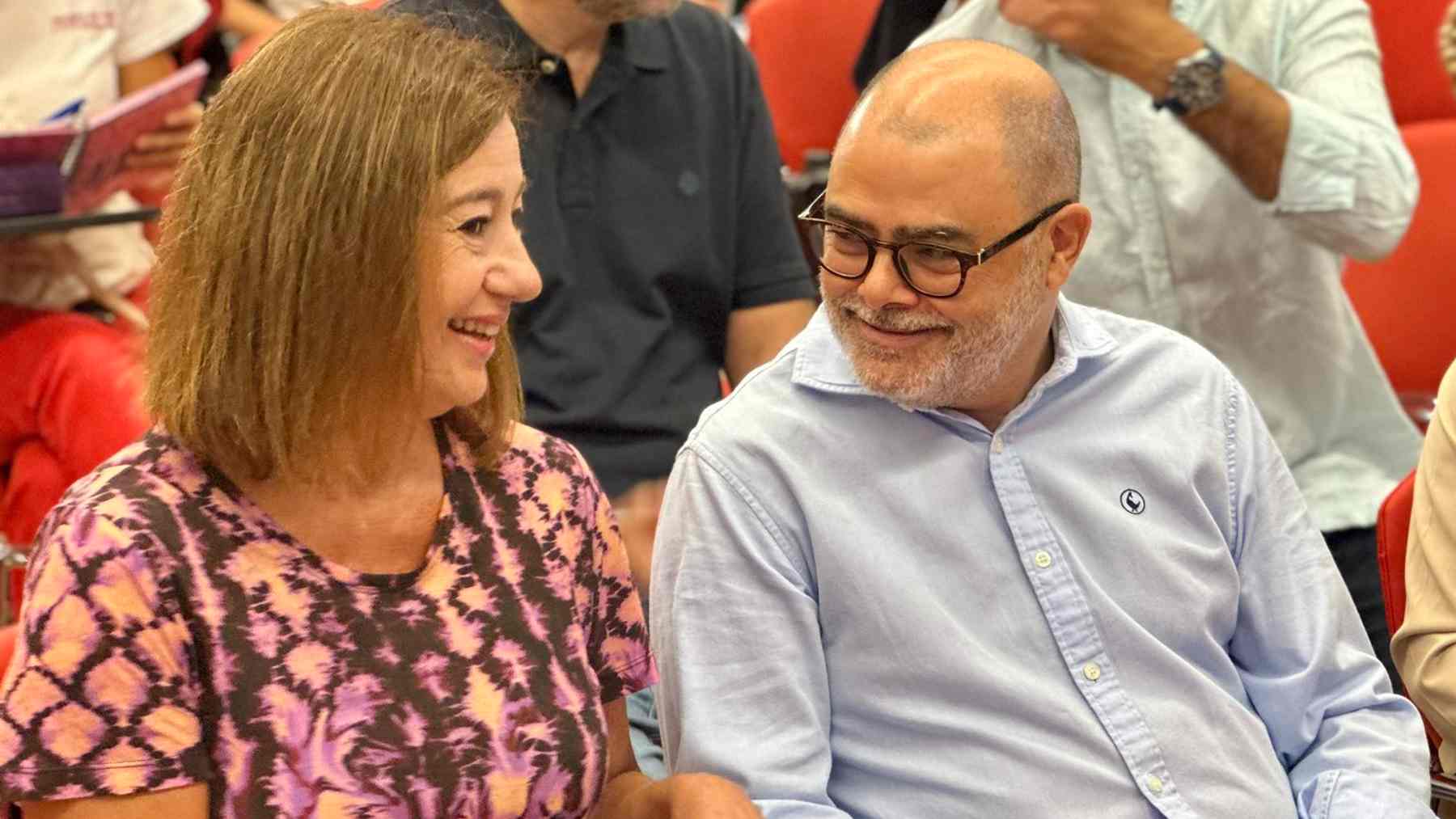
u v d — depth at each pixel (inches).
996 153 57.8
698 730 59.2
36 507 106.5
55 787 44.6
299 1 144.3
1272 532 65.7
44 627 44.9
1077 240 61.2
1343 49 90.5
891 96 58.8
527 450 54.6
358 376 47.6
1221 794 61.0
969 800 59.9
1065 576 61.6
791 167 135.1
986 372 60.3
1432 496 69.0
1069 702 60.8
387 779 47.7
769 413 62.7
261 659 46.9
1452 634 67.4
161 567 46.1
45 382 104.8
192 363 46.8
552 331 86.0
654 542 68.9
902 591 60.6
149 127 101.4
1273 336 93.4
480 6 83.5
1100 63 85.7
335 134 45.8
